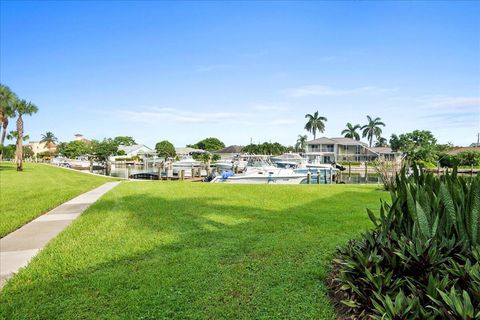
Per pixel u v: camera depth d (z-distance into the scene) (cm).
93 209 1005
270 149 8762
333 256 521
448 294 258
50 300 391
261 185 1844
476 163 4344
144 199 1227
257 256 539
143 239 650
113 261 525
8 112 3516
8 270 497
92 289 418
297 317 346
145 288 418
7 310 366
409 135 6788
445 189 343
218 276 457
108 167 4353
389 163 1563
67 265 506
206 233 696
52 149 12850
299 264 499
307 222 802
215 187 1712
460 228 329
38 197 1305
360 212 941
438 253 307
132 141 12888
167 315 355
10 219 854
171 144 9200
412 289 285
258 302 381
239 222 808
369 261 334
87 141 13100
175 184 1944
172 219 844
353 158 7112
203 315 355
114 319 347
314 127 8562
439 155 4934
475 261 299
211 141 12019
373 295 303
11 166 4512
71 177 2709
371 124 8981
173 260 524
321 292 400
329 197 1285
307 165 3656
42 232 731
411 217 368
